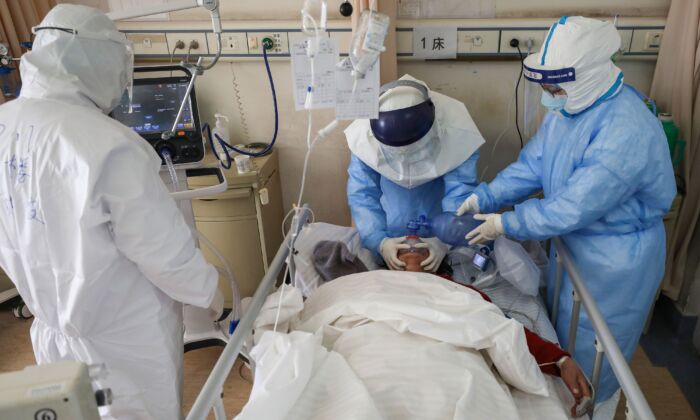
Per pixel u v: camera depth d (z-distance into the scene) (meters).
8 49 2.16
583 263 1.54
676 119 1.94
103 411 1.24
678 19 1.91
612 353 1.05
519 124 2.28
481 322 1.18
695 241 2.05
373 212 1.85
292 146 2.49
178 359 1.35
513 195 1.73
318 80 1.00
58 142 1.03
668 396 1.85
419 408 1.02
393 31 1.99
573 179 1.40
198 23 2.23
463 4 2.09
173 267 1.14
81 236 1.04
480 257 1.70
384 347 1.16
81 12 1.14
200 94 2.40
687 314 2.09
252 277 2.31
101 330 1.17
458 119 1.75
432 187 1.92
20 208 1.06
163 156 1.65
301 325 1.33
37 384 0.56
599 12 2.05
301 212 1.45
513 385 1.20
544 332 1.54
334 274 1.72
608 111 1.37
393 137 1.53
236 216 2.18
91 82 1.15
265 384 0.99
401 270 1.60
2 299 2.35
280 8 2.22
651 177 1.39
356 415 0.93
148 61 2.32
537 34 2.07
